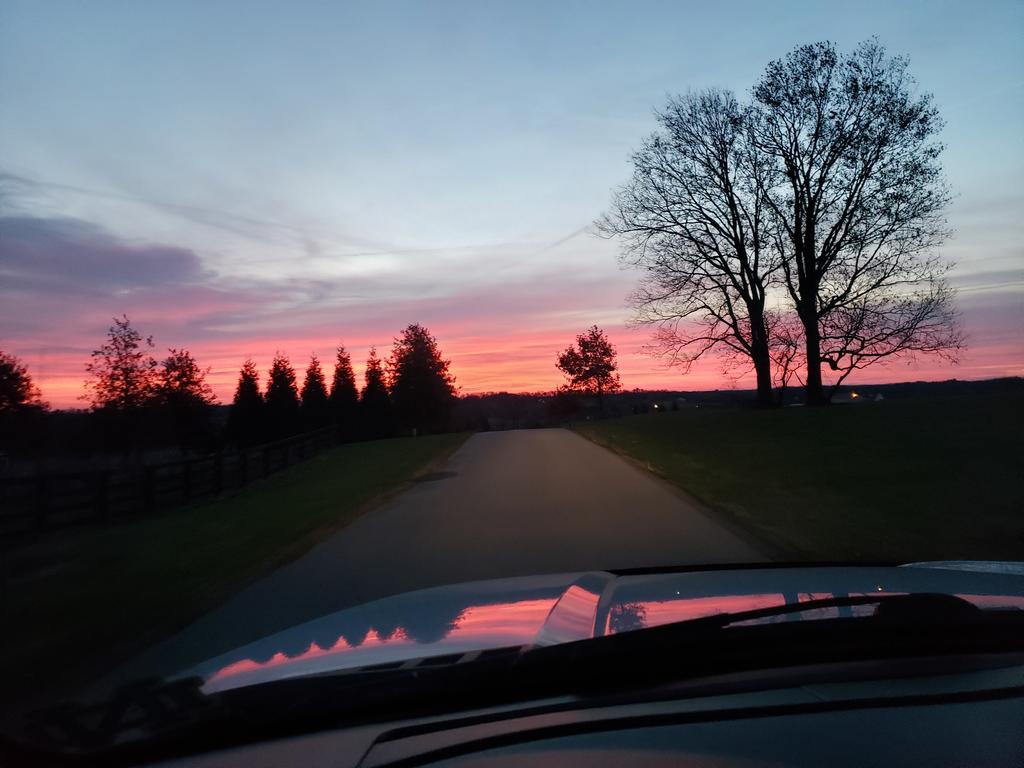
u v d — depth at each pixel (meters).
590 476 16.42
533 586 3.53
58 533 12.89
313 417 53.62
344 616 3.18
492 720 2.03
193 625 6.08
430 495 14.45
